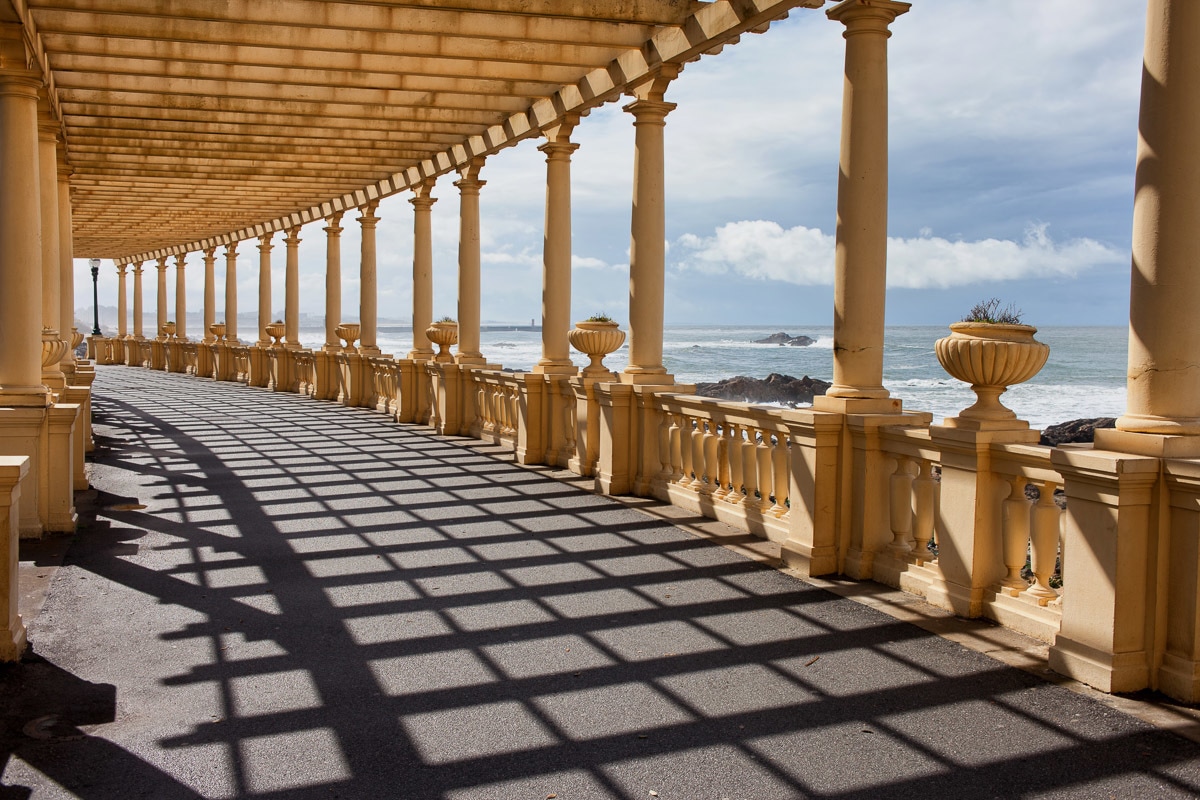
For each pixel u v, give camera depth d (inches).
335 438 564.7
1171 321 180.1
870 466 256.2
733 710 169.0
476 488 394.6
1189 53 173.8
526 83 426.3
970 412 226.7
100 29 322.0
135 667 186.7
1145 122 180.9
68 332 482.3
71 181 680.4
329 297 847.1
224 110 446.0
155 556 276.8
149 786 138.6
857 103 260.2
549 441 465.4
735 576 259.6
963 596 225.5
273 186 707.4
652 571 264.5
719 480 343.9
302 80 394.9
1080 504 186.4
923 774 145.4
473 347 585.0
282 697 172.9
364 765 146.3
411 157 593.0
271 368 974.4
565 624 217.6
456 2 290.8
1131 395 187.3
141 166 611.2
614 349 428.1
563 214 451.5
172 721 161.6
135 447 516.1
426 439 561.6
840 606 232.7
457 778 142.3
